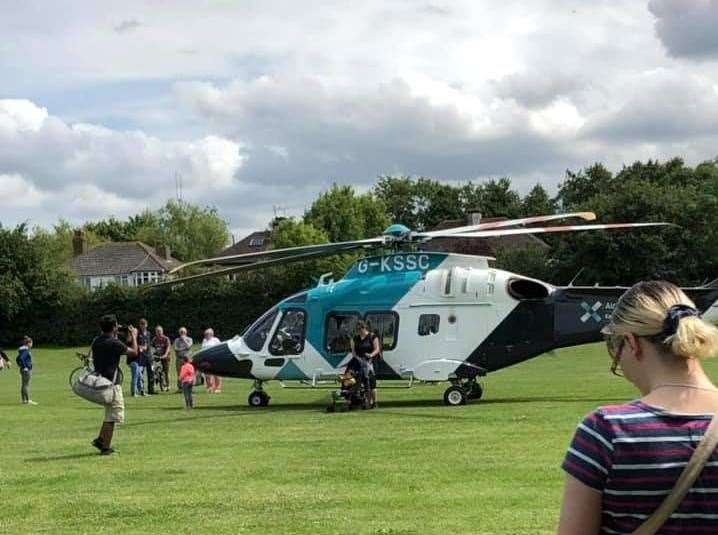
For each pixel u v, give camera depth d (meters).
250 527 7.66
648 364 2.79
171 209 114.31
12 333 61.12
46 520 8.17
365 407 17.58
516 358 17.94
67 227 118.94
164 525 7.84
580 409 16.25
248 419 16.41
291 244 71.62
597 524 2.66
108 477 10.32
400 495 8.82
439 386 23.31
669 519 2.55
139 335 24.64
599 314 17.75
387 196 116.69
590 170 103.44
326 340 18.66
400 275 18.58
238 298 57.31
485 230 17.23
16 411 19.66
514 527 7.40
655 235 55.59
